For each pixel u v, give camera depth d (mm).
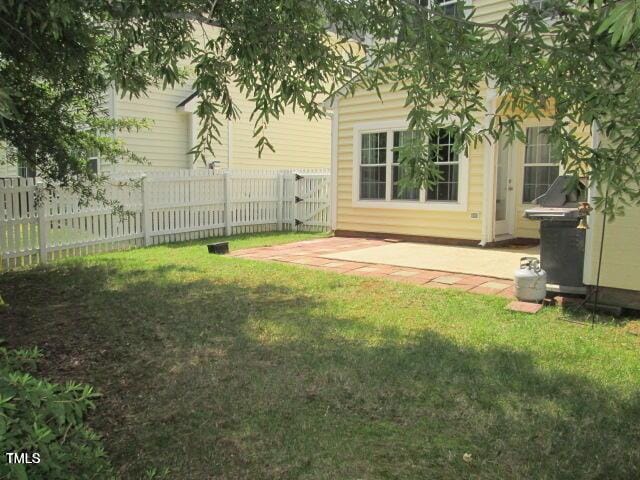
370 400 3457
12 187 8016
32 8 3699
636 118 2641
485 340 4559
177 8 3852
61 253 8914
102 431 3131
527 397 3467
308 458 2820
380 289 6516
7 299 6078
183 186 11578
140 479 2664
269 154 16344
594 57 2650
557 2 2674
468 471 2691
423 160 3424
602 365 3982
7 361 2596
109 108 12719
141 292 6379
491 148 9711
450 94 3262
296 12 3637
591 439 2951
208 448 2934
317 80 3873
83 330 4953
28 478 1937
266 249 10047
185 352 4367
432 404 3396
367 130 11547
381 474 2678
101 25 5246
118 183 9703
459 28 3037
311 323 5094
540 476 2635
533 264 5797
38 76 6004
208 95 4375
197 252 9617
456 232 10375
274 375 3861
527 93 3129
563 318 5195
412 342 4539
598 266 5238
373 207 11641
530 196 10672
